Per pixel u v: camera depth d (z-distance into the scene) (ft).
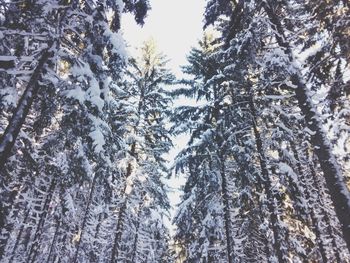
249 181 45.91
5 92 26.99
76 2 32.30
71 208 45.60
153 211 65.67
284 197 44.11
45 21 28.27
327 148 28.76
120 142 50.85
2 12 28.02
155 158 69.97
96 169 37.76
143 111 65.82
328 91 32.86
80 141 34.40
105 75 35.09
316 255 52.65
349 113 32.96
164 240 76.69
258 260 57.82
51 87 30.50
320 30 34.30
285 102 47.03
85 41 33.09
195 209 53.21
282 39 35.32
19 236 59.11
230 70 43.14
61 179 38.63
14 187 37.96
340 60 33.14
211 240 52.37
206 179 50.80
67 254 68.23
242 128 47.88
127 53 33.01
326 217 54.29
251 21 37.32
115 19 36.40
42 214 42.96
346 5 30.37
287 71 32.76
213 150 51.67
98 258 83.92
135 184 60.70
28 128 36.14
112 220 79.10
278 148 43.21
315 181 58.39
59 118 38.32
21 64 28.94
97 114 33.88
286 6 37.52
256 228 53.26
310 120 30.81
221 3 43.86
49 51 28.40
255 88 45.06
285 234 40.34
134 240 70.79
